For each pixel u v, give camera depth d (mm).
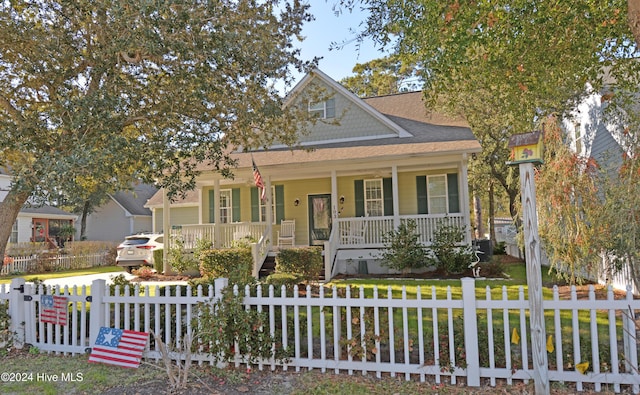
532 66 8422
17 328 6168
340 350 5031
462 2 6828
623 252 7023
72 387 4684
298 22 8680
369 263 14125
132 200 34625
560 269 9227
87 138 7102
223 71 7961
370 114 16625
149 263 16672
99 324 5758
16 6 7363
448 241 12812
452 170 15789
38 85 7953
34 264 19766
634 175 6238
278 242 16750
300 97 16422
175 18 6875
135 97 8102
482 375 4508
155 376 4938
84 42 7773
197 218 23312
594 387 4316
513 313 7078
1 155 8219
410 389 4441
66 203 6695
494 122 17609
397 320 6715
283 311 5090
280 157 15461
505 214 38188
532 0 7484
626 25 7707
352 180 16812
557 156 8523
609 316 4285
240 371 5047
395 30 7949
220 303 5113
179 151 8820
